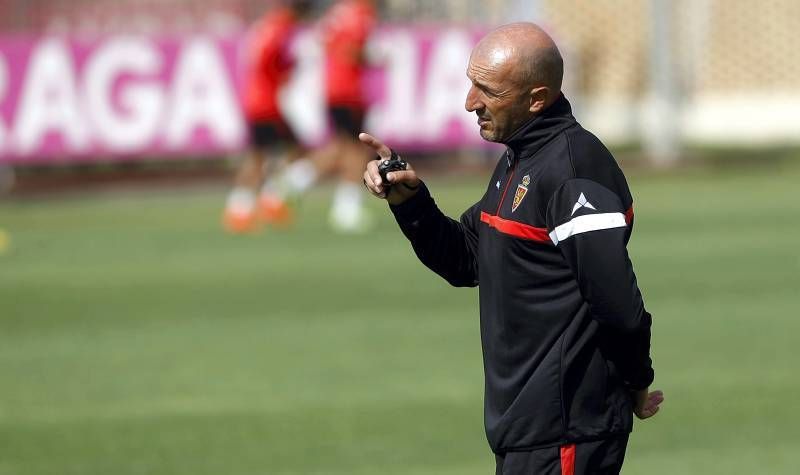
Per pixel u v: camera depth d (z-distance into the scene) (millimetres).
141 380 31516
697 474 24016
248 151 69250
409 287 43031
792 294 40812
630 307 13898
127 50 68000
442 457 25156
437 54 71750
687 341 34719
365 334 36188
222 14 74750
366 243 52531
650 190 68438
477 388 30344
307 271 46250
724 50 89750
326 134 69562
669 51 79312
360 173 57531
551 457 14578
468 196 65562
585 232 13961
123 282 44594
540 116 14586
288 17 57125
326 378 31391
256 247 51938
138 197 69312
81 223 60031
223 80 69062
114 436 26875
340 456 25281
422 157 77000
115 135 68062
